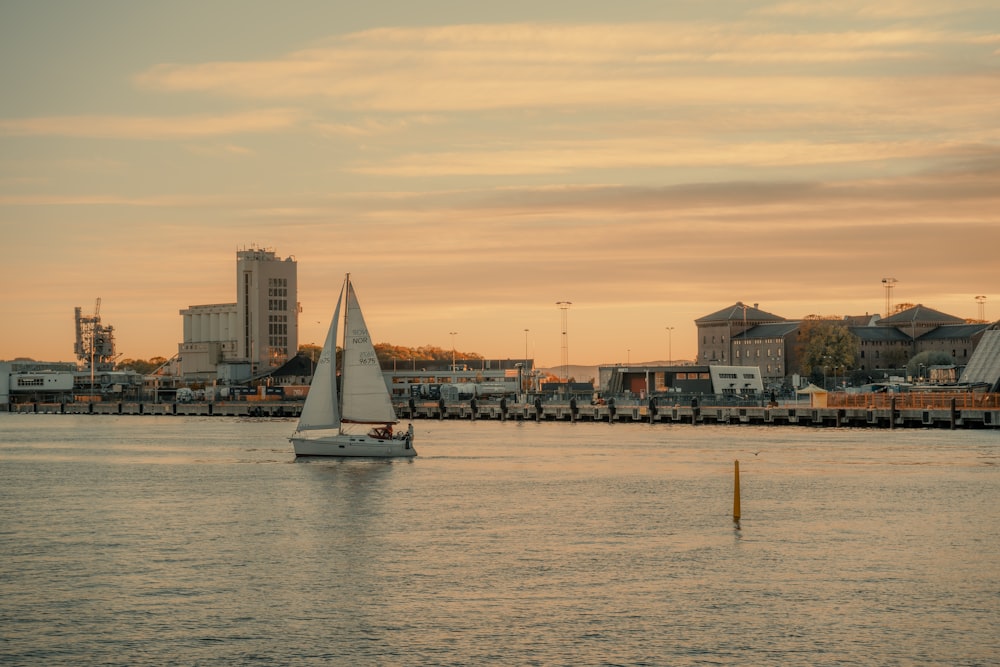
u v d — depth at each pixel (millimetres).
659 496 106750
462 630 60375
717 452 153500
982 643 57812
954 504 99875
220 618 62781
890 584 69062
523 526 89938
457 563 75750
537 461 142750
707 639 58625
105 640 59062
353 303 143875
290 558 77875
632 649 57188
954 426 193875
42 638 59469
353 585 69750
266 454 161000
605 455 150500
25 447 183000
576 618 62312
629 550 79625
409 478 124062
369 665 55188
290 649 57500
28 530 90062
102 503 106062
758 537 84250
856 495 105938
